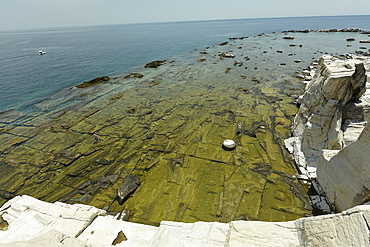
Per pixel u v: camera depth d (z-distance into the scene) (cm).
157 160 1759
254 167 1598
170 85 3603
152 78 4050
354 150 961
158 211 1298
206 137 2034
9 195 1512
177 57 5844
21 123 2538
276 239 745
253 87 3238
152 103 2928
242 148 1830
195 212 1277
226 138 1995
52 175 1673
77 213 1171
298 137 1722
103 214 1238
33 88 3772
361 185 929
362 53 4591
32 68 5162
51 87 3803
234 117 2381
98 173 1659
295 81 3359
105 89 3594
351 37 7300
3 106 3059
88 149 1972
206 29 16412
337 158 1094
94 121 2505
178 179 1540
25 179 1653
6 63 5841
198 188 1450
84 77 4353
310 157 1538
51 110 2869
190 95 3119
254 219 1211
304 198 1310
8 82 4100
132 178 1551
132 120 2478
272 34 9656
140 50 7331
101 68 5034
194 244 777
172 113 2595
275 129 2080
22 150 2011
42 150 1997
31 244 723
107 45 9200
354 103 1503
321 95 1529
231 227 834
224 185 1459
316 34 8681
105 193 1463
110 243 977
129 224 1095
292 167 1569
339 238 647
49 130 2342
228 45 7256
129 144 2011
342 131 1448
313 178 1391
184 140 2012
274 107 2548
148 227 1070
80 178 1623
